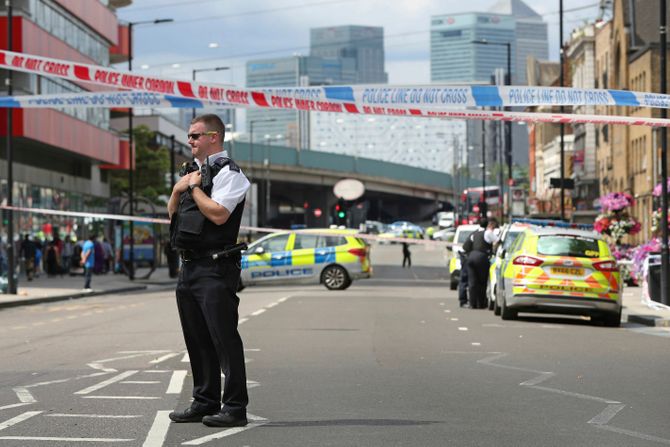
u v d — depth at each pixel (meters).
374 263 101.12
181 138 146.12
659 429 12.80
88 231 94.94
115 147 94.00
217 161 12.33
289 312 34.97
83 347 23.36
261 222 169.12
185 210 12.30
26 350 22.83
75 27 84.25
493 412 13.95
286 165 173.38
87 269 54.69
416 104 21.23
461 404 14.61
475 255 37.41
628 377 17.77
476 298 37.44
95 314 36.50
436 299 44.31
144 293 55.41
